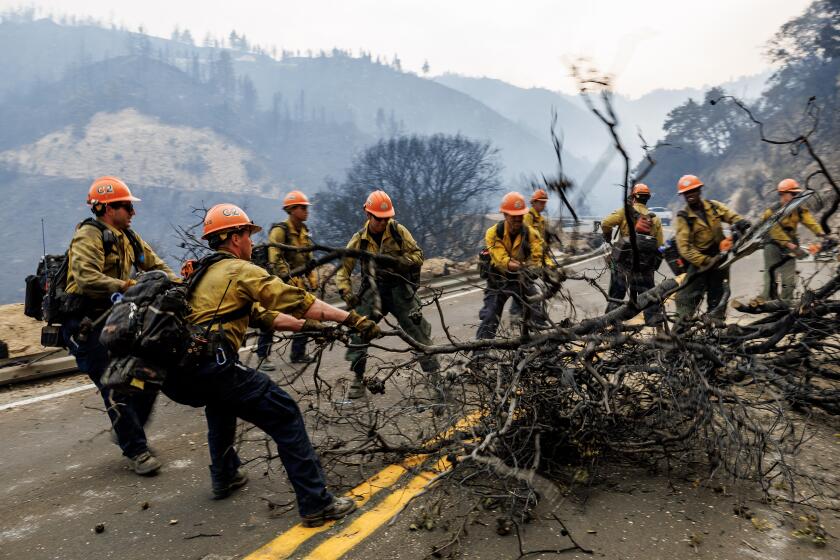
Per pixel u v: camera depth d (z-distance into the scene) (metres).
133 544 3.16
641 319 7.64
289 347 7.54
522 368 3.52
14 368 6.15
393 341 7.96
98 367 3.96
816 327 4.70
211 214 3.42
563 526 3.04
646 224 6.72
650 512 3.30
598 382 3.69
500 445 3.46
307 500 3.25
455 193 44.69
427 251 44.44
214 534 3.23
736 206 63.28
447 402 4.01
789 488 3.56
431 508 3.31
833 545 3.00
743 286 11.71
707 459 3.92
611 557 2.89
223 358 3.12
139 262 4.33
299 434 3.28
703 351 3.94
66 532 3.29
